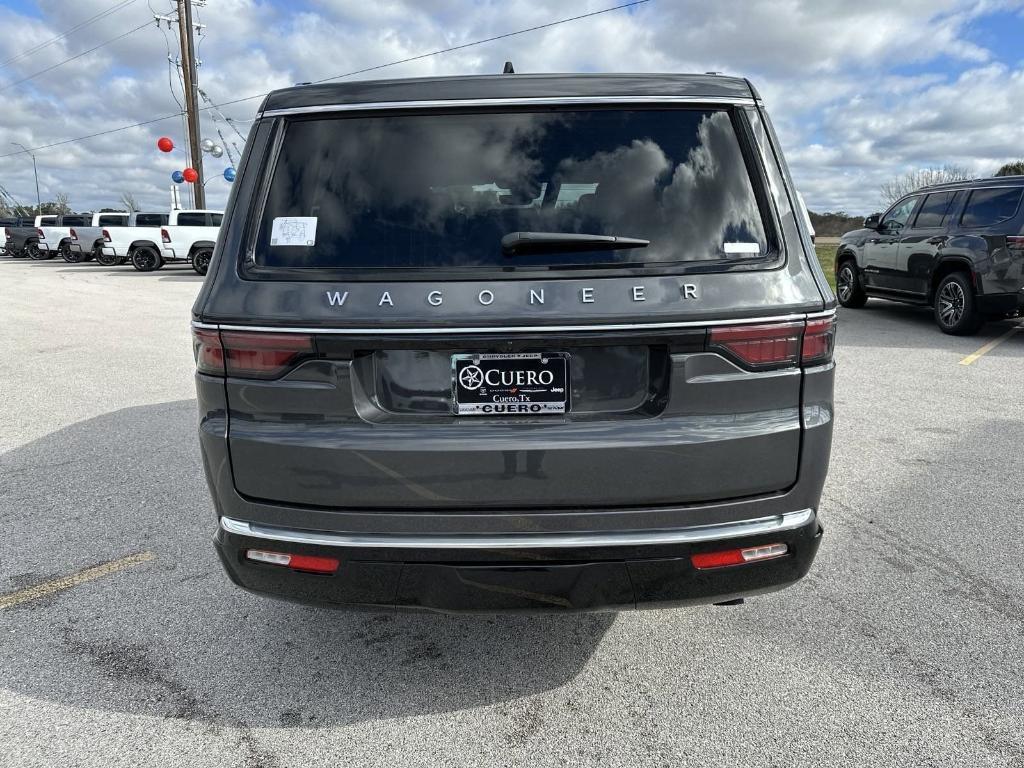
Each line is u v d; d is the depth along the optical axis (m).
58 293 16.56
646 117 2.18
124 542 3.54
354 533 2.04
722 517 2.06
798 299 2.04
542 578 2.04
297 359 2.02
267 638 2.73
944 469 4.47
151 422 5.64
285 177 2.15
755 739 2.18
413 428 2.02
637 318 1.96
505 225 2.06
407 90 2.20
